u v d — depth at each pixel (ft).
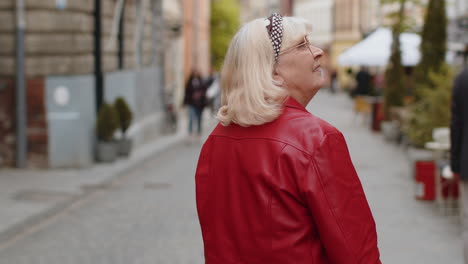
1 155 40.88
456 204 26.84
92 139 43.09
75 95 40.83
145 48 61.57
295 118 6.33
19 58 39.99
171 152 52.39
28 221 26.45
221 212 6.65
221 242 6.61
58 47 40.45
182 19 100.48
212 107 86.12
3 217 26.99
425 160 33.81
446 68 39.37
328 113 94.79
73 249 22.21
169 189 34.35
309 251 6.16
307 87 6.59
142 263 20.18
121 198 31.83
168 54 85.20
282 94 6.35
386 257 20.54
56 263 20.45
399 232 23.89
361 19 203.00
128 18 54.49
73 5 40.75
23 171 40.01
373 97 77.56
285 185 6.12
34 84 40.42
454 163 16.14
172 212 28.17
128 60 54.54
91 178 37.45
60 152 40.78
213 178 6.80
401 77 59.52
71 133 40.83
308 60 6.56
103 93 46.16
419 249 21.47
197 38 114.83
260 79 6.38
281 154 6.17
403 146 52.13
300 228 6.15
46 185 35.14
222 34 150.61
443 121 37.68
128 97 53.62
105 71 47.52
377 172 39.45
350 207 6.10
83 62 41.65
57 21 40.32
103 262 20.42
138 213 28.09
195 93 59.82
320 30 232.32
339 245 6.01
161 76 68.23
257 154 6.32
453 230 24.11
